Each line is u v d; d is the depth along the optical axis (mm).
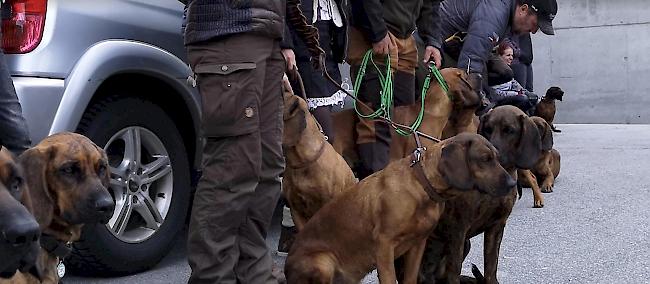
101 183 3162
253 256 3684
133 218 4609
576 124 14922
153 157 4602
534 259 4824
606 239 5270
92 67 4086
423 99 5453
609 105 15914
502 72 7180
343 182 4570
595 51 15891
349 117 5473
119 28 4312
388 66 5266
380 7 5137
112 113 4305
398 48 5555
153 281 4426
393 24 5484
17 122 3602
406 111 5605
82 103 4039
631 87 15711
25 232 2297
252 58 3465
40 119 3896
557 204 6469
